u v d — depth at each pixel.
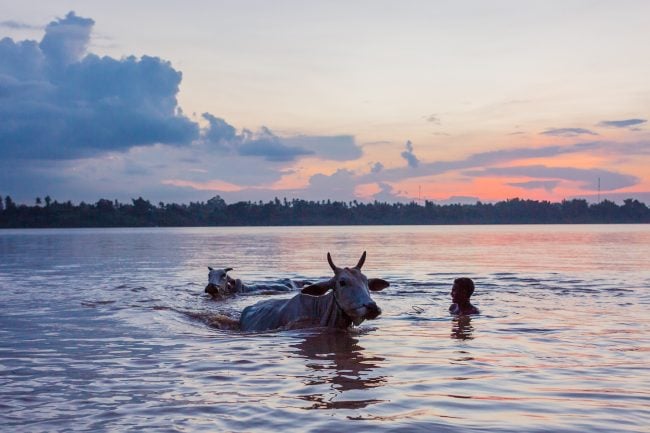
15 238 96.00
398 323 11.06
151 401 5.84
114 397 6.00
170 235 116.88
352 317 10.17
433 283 19.36
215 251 46.12
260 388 6.31
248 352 8.39
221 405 5.67
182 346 8.91
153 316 12.37
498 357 7.89
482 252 41.28
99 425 5.13
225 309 14.43
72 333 10.19
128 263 32.19
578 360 7.66
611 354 8.03
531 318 11.48
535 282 19.27
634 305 13.41
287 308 11.38
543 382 6.49
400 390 6.19
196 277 23.00
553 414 5.32
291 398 5.90
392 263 29.77
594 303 13.78
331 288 10.52
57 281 21.08
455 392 6.09
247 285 19.20
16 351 8.52
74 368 7.37
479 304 13.69
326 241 69.38
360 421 5.13
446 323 11.01
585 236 87.00
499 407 5.55
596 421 5.11
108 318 12.05
